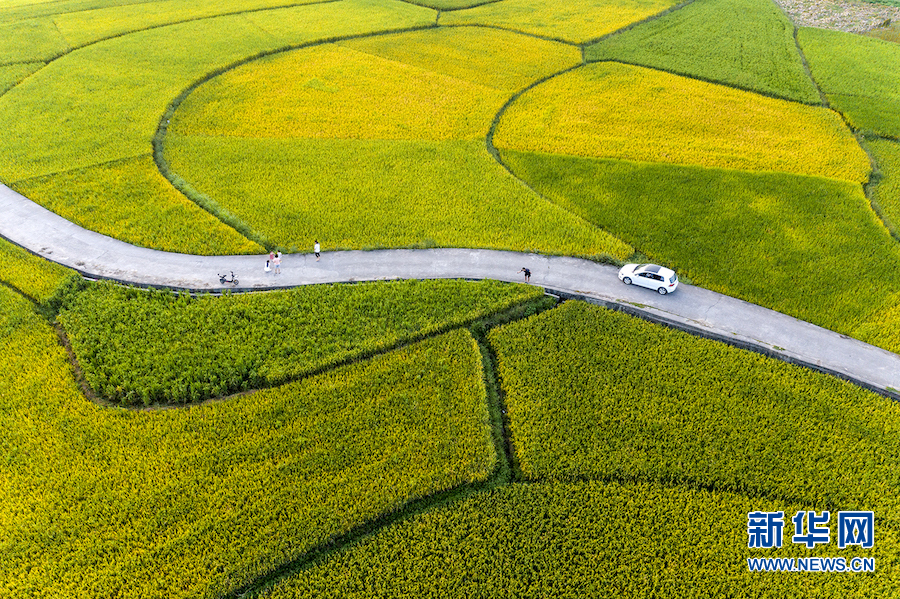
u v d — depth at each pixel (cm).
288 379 4050
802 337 4325
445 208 5694
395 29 10281
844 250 5194
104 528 3219
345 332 4344
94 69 8538
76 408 3825
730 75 8462
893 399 3897
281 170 6300
